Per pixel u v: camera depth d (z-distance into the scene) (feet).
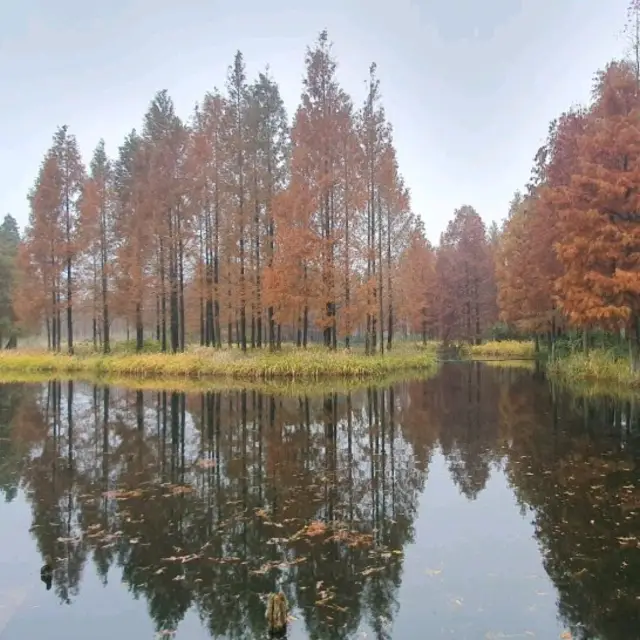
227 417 48.75
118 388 71.82
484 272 159.22
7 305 147.02
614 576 17.66
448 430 42.42
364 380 78.02
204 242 100.68
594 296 59.21
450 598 16.44
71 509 25.09
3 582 18.11
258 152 92.27
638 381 60.90
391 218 99.04
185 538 21.43
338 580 17.75
